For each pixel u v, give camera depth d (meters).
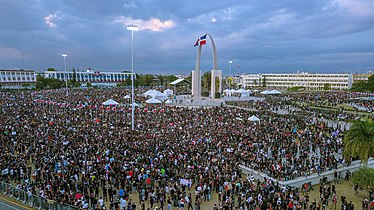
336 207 24.05
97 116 51.81
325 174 29.41
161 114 54.59
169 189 23.64
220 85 90.75
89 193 22.14
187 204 22.66
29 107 60.22
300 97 97.75
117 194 23.27
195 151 30.86
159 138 35.59
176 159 28.08
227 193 23.69
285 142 37.19
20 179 24.14
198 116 51.88
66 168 25.28
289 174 27.92
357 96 101.25
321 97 95.50
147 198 22.95
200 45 94.56
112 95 92.25
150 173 25.14
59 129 38.81
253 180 26.23
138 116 52.50
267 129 43.56
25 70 174.62
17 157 27.95
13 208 20.39
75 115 51.38
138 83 178.38
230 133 39.53
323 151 35.16
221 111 58.69
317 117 55.94
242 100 84.62
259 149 33.88
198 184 24.30
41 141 32.47
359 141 27.28
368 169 27.23
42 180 23.41
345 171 30.97
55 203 19.11
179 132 39.47
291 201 21.83
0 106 60.16
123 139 34.47
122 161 27.05
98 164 26.12
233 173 26.64
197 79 97.06
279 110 66.38
